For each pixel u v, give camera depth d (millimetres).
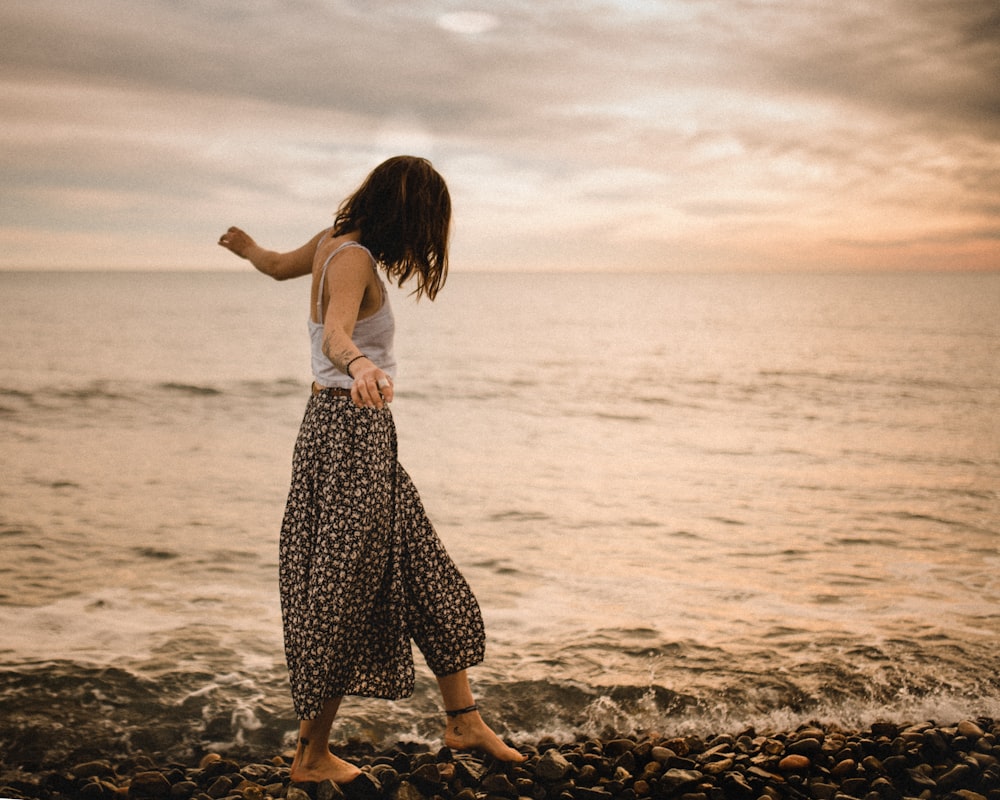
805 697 3389
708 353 33094
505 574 5293
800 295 124375
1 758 2836
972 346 34219
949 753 2807
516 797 2523
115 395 18172
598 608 4555
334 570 2393
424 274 2527
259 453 10594
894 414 15836
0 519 6719
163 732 3051
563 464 10125
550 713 3283
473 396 19359
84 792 2549
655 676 3578
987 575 5254
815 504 7707
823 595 4809
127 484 8430
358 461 2418
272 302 87125
